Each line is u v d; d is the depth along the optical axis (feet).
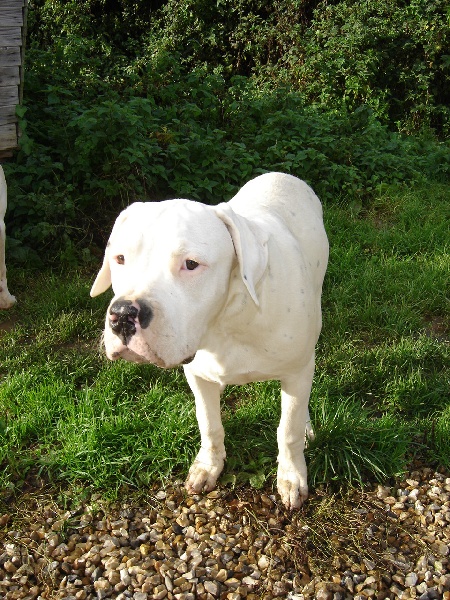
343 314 6.93
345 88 15.05
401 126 15.35
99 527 4.72
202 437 4.91
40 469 5.09
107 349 3.51
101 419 5.39
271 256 4.01
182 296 3.47
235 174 9.61
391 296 7.42
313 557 4.44
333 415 5.38
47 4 17.20
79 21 17.19
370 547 4.50
